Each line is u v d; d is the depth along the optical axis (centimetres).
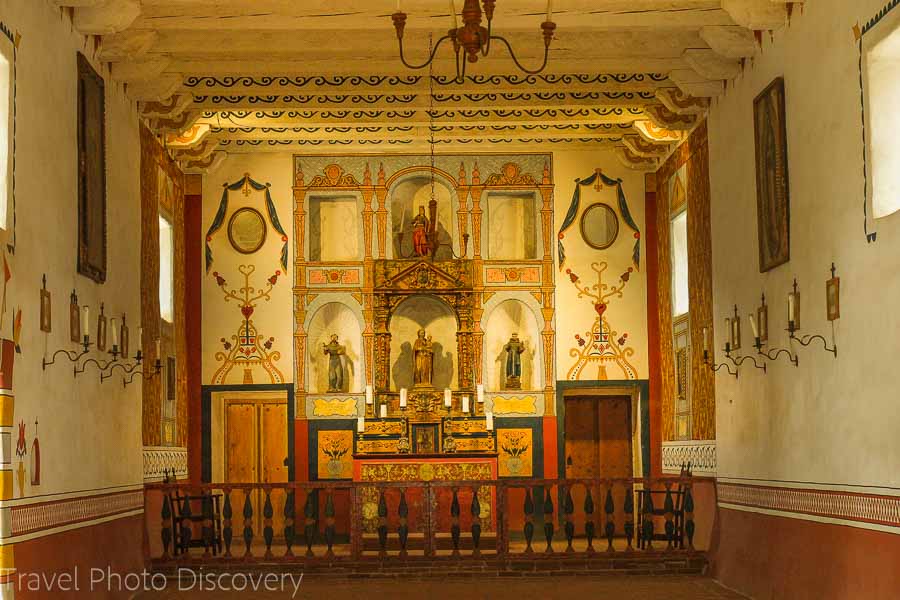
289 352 2017
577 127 1964
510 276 2056
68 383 1202
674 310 1908
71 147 1238
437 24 1374
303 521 1988
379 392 2006
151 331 1647
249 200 2050
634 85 1662
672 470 1875
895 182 1007
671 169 1919
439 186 2083
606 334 2039
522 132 1969
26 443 1049
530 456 2014
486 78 1684
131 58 1408
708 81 1547
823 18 1140
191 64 1569
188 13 1373
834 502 1109
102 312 1362
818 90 1155
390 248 2061
